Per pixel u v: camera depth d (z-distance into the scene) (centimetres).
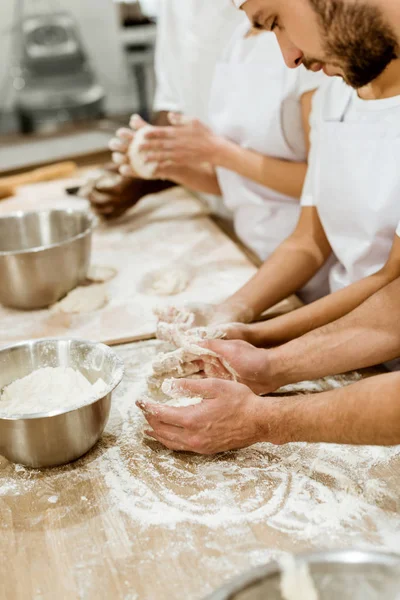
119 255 201
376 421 99
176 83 232
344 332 128
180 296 173
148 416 115
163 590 89
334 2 99
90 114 447
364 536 96
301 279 161
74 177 270
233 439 112
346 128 143
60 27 414
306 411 107
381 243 144
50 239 192
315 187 156
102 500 106
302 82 168
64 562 95
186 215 231
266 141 185
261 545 95
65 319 166
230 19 195
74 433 111
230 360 126
